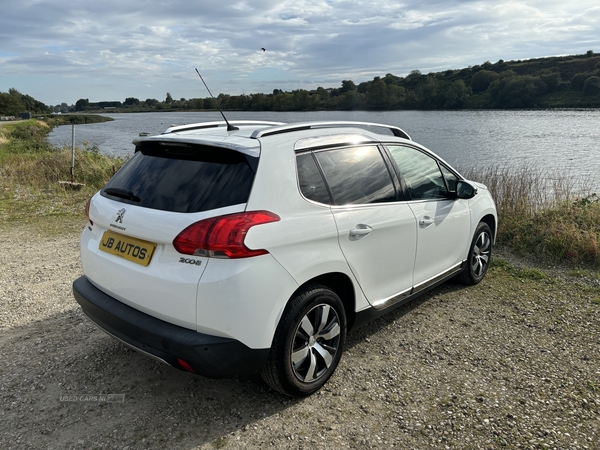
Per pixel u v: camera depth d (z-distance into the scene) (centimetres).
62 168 1375
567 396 303
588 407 290
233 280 242
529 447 255
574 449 253
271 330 262
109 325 284
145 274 261
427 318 427
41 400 300
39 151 2419
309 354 294
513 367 340
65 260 607
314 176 301
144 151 315
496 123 5619
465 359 353
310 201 290
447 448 255
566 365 343
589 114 7744
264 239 253
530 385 316
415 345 375
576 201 752
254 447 257
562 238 610
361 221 318
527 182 845
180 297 247
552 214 704
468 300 469
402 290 376
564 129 4703
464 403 296
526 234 664
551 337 389
